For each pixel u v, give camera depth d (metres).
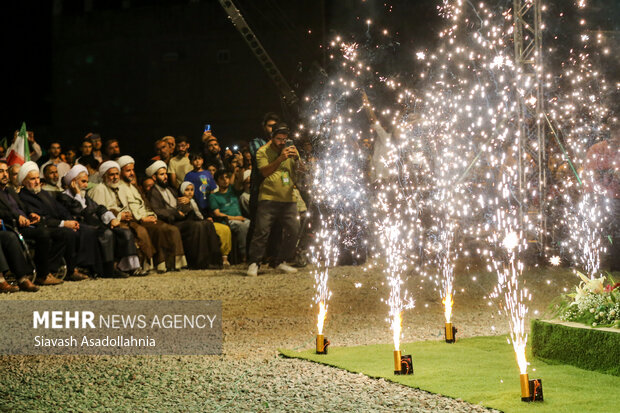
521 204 12.72
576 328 5.23
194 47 24.50
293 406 4.34
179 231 13.73
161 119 24.80
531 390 4.29
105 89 25.22
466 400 4.37
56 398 4.68
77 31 25.34
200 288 10.71
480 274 11.88
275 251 13.05
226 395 4.65
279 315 8.17
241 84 24.16
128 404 4.50
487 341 6.36
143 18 24.84
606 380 4.79
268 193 12.32
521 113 12.50
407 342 6.42
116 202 13.22
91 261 12.20
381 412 4.18
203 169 15.58
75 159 14.77
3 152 13.31
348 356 5.74
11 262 10.49
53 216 11.91
